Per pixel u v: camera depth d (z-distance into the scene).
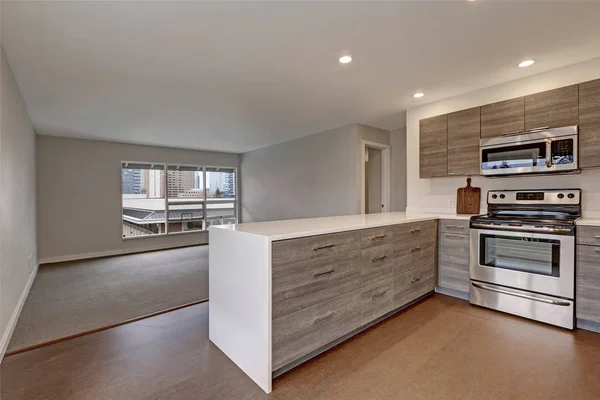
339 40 2.21
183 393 1.67
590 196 2.64
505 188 3.13
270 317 1.70
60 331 2.46
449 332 2.37
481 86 3.14
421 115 3.79
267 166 6.77
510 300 2.69
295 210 5.99
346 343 2.21
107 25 1.96
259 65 2.61
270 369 1.70
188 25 1.98
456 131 3.29
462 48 2.34
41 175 5.11
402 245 2.73
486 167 3.01
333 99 3.54
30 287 3.66
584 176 2.67
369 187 5.63
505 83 3.04
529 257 2.58
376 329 2.43
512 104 2.87
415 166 3.87
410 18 1.93
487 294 2.83
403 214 3.46
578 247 2.35
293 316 1.83
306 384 1.74
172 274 4.27
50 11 1.79
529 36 2.17
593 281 2.28
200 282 3.86
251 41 2.20
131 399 1.63
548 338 2.25
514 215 2.98
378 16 1.91
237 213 7.83
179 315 2.80
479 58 2.51
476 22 1.98
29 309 2.95
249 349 1.84
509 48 2.35
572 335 2.29
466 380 1.76
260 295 1.74
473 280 2.93
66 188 5.37
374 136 5.02
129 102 3.54
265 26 2.01
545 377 1.77
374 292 2.43
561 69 2.70
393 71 2.76
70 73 2.71
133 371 1.89
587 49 2.36
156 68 2.64
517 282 2.64
